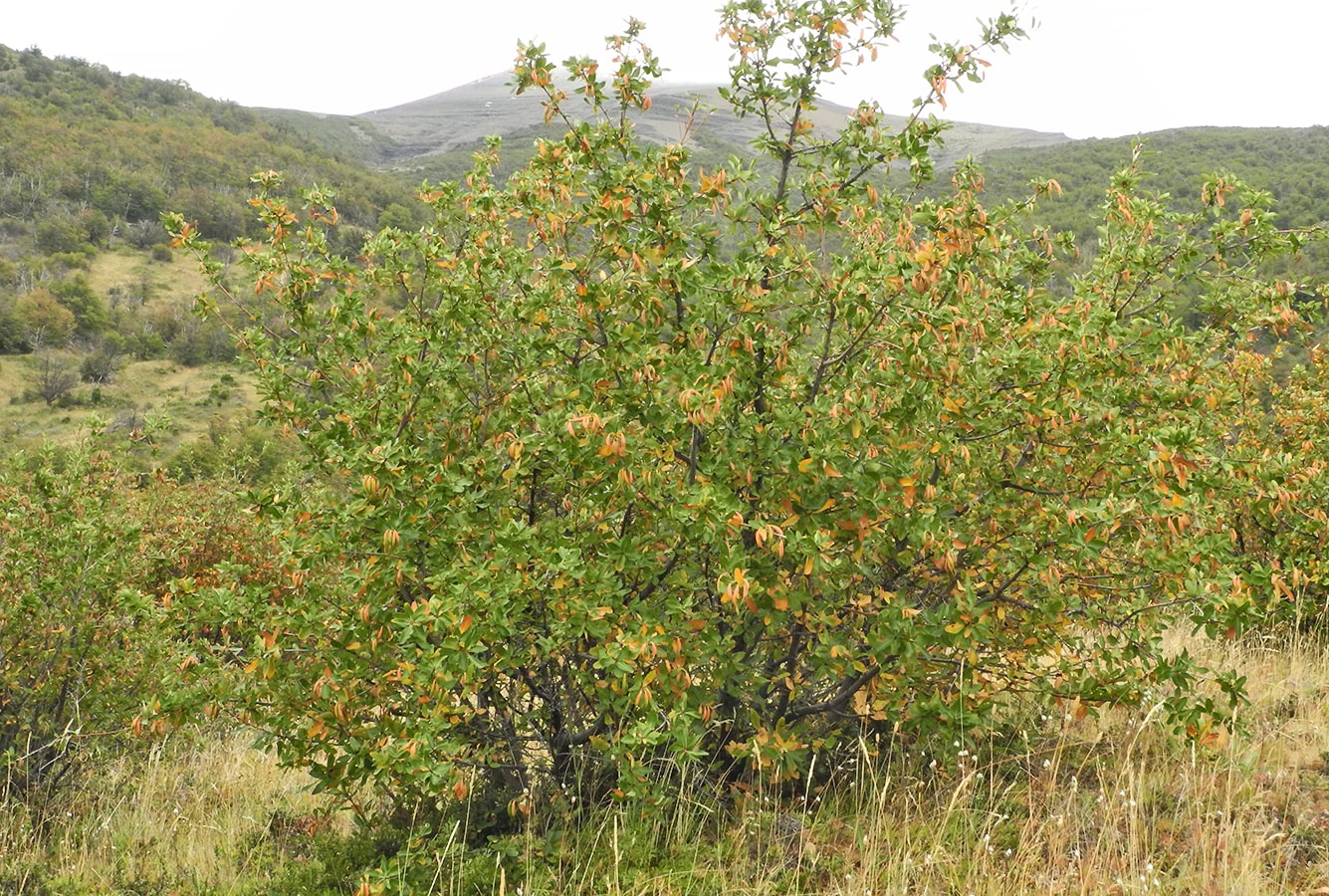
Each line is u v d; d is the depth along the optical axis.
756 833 4.43
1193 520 4.58
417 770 3.98
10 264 123.44
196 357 112.06
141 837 5.61
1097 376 4.79
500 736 4.91
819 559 4.04
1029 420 4.67
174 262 139.12
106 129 162.38
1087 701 4.56
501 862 4.30
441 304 5.26
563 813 4.58
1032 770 4.96
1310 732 5.00
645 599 4.82
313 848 5.10
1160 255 5.34
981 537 4.72
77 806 6.23
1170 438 4.00
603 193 4.75
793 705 5.09
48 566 6.57
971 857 4.07
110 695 6.64
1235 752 4.68
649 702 4.02
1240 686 4.11
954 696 4.63
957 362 4.39
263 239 5.30
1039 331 4.82
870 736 5.22
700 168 4.90
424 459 4.50
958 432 4.88
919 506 4.44
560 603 4.17
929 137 4.81
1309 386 9.68
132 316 119.12
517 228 5.76
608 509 4.70
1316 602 7.32
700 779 4.84
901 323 4.38
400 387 5.03
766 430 4.67
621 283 4.72
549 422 4.60
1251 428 9.14
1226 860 3.65
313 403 5.02
